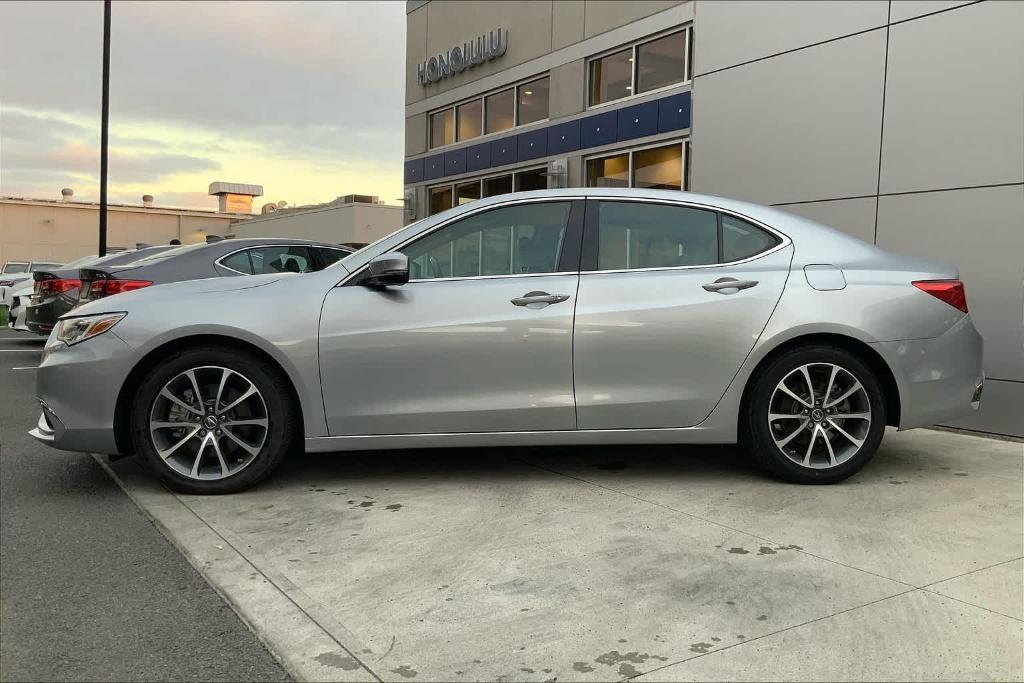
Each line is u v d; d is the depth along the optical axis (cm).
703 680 218
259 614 259
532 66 1108
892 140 609
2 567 298
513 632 246
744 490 401
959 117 566
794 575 289
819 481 408
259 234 3378
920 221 593
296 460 466
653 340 395
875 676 219
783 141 695
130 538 329
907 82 598
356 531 338
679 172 886
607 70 996
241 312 378
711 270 409
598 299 397
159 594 275
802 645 237
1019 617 255
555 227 413
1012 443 521
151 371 377
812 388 404
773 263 412
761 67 714
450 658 230
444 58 1298
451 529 340
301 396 383
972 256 561
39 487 402
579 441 400
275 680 221
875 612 259
